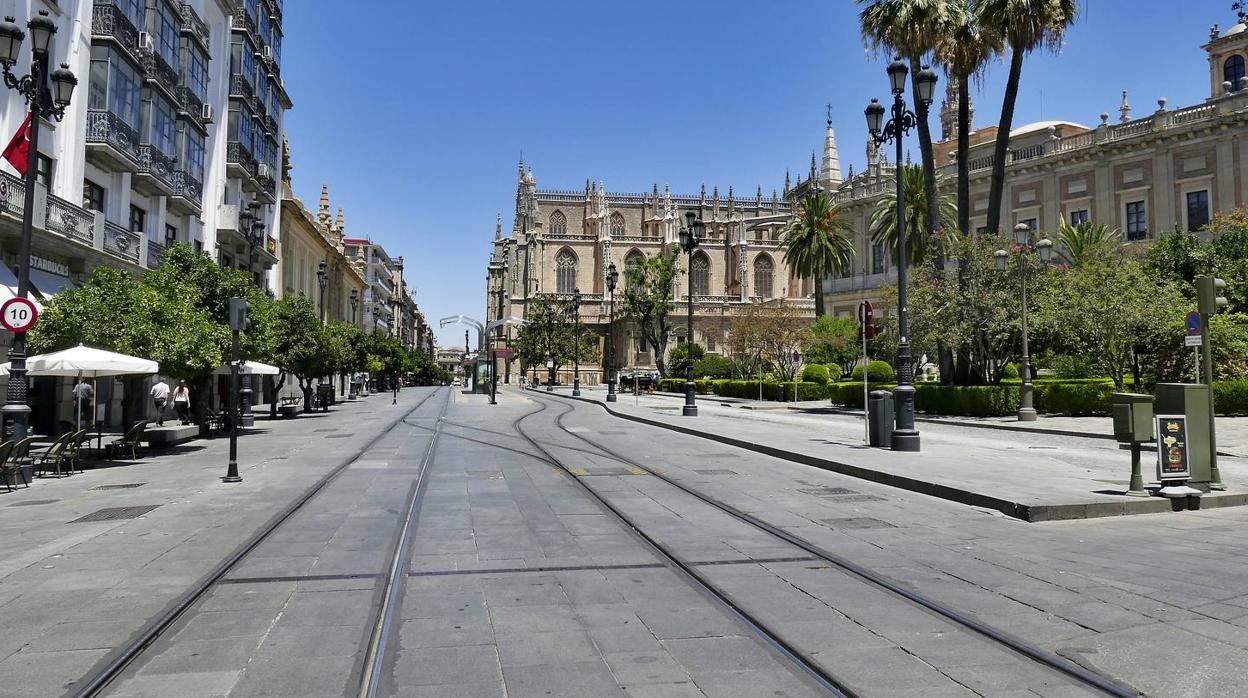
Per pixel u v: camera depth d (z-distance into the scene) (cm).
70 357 1480
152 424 2536
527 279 10638
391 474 1323
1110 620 514
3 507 1016
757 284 10562
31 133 1341
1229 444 1784
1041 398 2900
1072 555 709
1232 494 982
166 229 3094
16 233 1903
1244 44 5412
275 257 4441
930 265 3141
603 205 10638
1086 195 5062
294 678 423
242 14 3866
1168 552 718
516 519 902
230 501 1035
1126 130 4875
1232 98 4406
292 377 5409
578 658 454
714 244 10538
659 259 7419
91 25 2367
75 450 1406
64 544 768
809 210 5419
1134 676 418
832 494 1090
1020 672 428
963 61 2895
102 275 1766
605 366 10212
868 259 6700
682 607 556
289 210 4919
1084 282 2759
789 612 538
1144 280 2750
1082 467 1327
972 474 1190
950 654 456
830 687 411
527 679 421
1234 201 4356
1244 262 3103
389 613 541
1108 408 2723
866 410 1686
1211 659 441
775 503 1012
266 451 1767
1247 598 562
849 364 5381
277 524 870
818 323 5472
